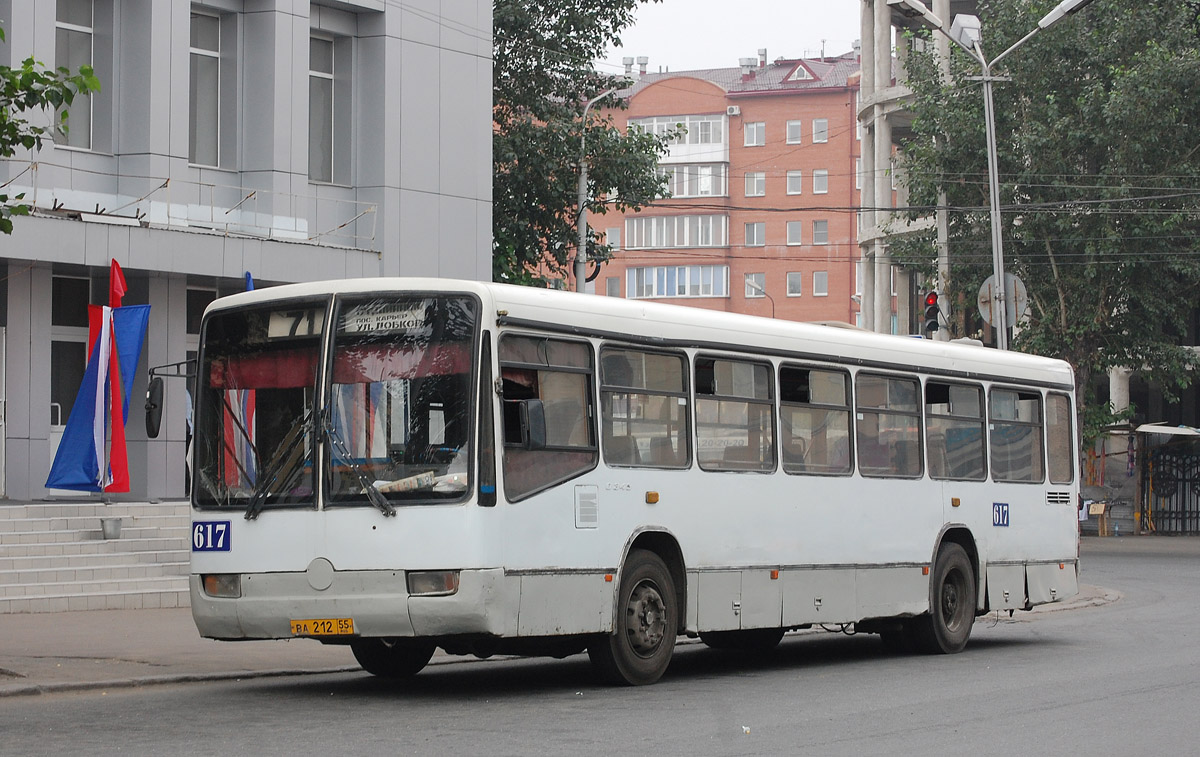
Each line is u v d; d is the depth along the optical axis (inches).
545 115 1577.3
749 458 538.6
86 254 870.4
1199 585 1063.0
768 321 558.6
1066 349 1547.7
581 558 465.7
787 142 3843.5
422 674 541.6
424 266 1074.7
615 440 483.2
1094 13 1540.4
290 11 1000.2
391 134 1055.0
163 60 935.0
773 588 543.8
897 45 2042.3
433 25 1087.6
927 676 541.3
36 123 882.8
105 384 840.9
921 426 630.5
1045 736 388.5
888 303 2050.9
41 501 874.8
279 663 549.3
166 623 674.2
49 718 413.4
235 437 466.3
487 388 438.9
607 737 378.3
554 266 1683.1
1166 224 1446.9
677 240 3902.6
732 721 411.8
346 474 446.3
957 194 1525.6
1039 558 700.7
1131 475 1850.4
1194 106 1462.8
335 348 454.6
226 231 945.5
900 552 609.9
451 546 431.5
